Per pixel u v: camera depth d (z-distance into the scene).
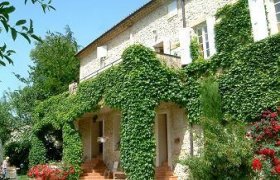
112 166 18.00
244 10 12.15
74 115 16.06
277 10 11.54
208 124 10.21
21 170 26.33
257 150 9.88
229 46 12.45
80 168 16.11
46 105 20.09
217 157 9.42
